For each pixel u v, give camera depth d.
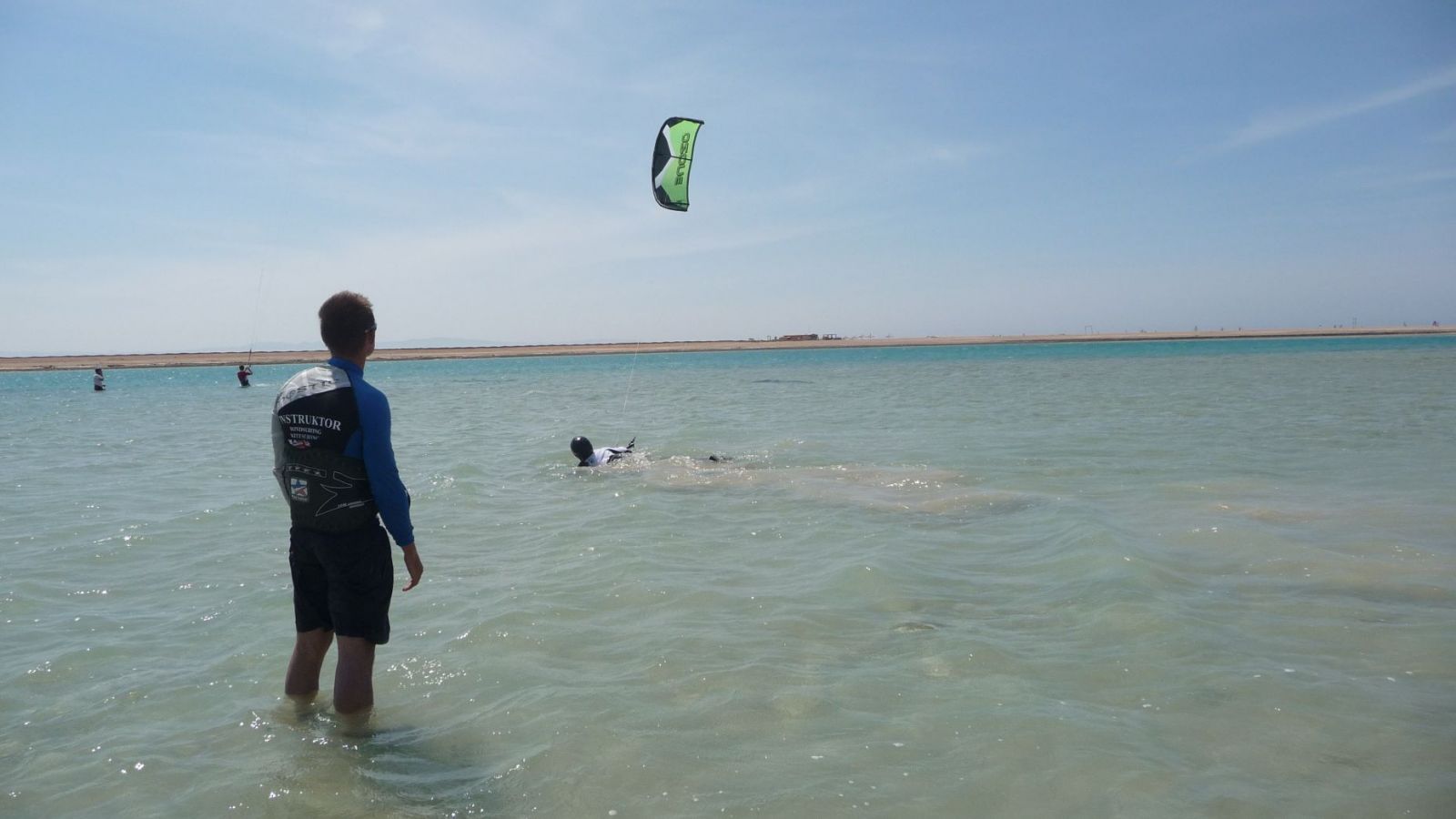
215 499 10.45
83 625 5.73
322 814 3.43
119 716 4.36
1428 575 6.12
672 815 3.30
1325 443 13.66
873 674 4.62
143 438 18.78
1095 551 6.78
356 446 4.33
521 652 5.13
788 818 3.26
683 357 115.06
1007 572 6.54
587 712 4.24
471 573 6.91
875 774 3.57
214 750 3.99
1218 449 13.30
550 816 3.34
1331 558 6.60
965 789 3.45
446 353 156.38
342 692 4.32
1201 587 5.98
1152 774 3.50
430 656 5.10
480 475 12.16
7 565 7.25
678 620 5.61
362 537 4.38
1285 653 4.72
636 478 11.65
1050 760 3.64
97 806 3.52
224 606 6.12
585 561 7.17
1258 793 3.34
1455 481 9.92
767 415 21.86
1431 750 3.62
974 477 11.06
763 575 6.64
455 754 3.90
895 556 7.02
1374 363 44.69
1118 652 4.79
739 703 4.30
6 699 4.57
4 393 45.38
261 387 46.78
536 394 34.53
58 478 12.42
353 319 4.48
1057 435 15.63
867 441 15.39
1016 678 4.51
